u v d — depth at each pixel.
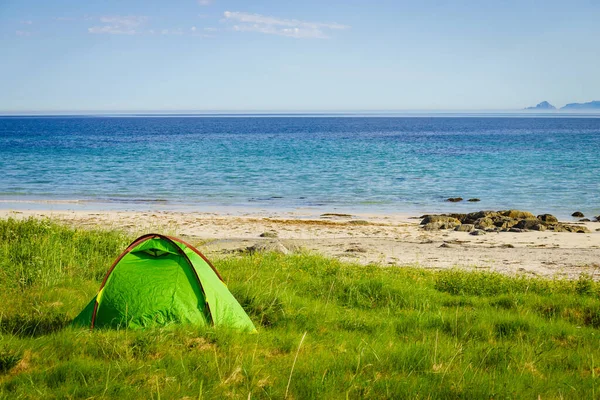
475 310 10.61
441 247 21.33
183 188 42.47
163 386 6.27
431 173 52.06
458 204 36.28
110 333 7.95
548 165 58.56
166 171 53.12
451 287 12.96
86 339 7.66
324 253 19.42
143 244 8.83
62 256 13.12
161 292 8.55
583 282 12.83
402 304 11.31
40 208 32.16
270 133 151.88
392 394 6.34
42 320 8.63
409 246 21.44
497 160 64.44
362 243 21.86
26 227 15.16
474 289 12.80
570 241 23.41
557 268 17.34
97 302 8.52
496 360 7.67
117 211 31.41
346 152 77.06
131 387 6.15
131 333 8.02
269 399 6.05
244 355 7.25
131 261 8.83
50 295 10.48
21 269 11.68
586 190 41.97
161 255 8.97
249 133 151.88
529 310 10.73
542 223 27.17
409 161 63.41
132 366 6.76
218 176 49.75
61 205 33.69
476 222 28.02
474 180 47.53
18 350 7.10
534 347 8.25
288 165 58.91
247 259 14.95
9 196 37.34
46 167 55.75
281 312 9.77
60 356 7.16
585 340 8.76
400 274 14.28
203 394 6.07
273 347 7.89
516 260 18.70
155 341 7.61
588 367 7.61
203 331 8.12
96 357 7.22
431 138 119.81
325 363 7.18
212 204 35.41
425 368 7.19
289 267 14.11
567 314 10.62
